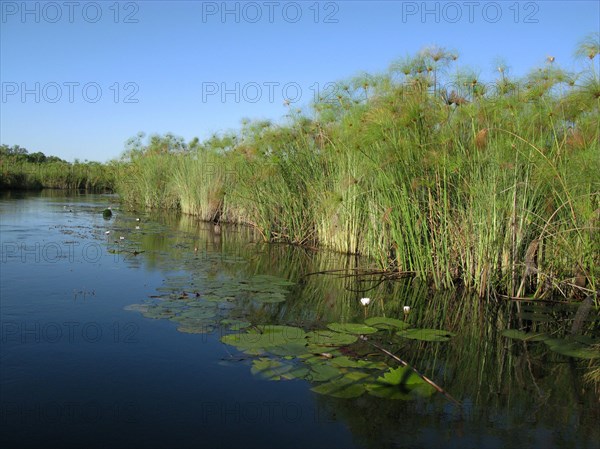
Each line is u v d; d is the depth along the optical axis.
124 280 5.81
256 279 6.20
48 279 5.75
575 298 5.64
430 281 6.44
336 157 8.61
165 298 5.01
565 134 5.58
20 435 2.39
